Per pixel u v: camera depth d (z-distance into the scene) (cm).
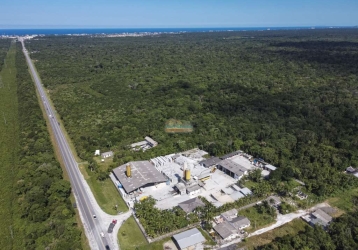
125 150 13275
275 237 8125
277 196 9956
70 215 8900
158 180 10606
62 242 7531
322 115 16275
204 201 9644
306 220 8756
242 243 7925
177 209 9062
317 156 12138
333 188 10194
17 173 11069
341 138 13812
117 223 8719
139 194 10162
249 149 13112
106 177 11200
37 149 12744
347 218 8469
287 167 11056
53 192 9575
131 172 11000
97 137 14275
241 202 9444
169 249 7712
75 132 14962
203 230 8388
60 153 13200
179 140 13925
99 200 9875
